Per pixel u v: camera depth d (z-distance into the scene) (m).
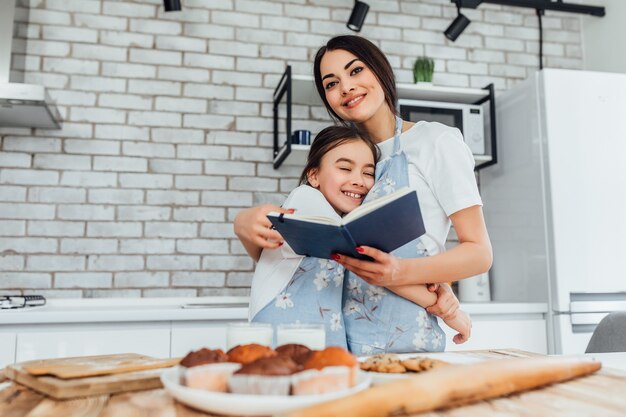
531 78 2.52
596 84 2.47
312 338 0.76
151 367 0.80
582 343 2.29
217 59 2.78
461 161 1.15
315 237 0.94
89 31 2.66
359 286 1.15
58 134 2.56
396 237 0.94
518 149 2.60
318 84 1.40
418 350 1.10
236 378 0.60
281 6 2.88
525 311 2.33
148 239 2.58
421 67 2.81
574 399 0.66
